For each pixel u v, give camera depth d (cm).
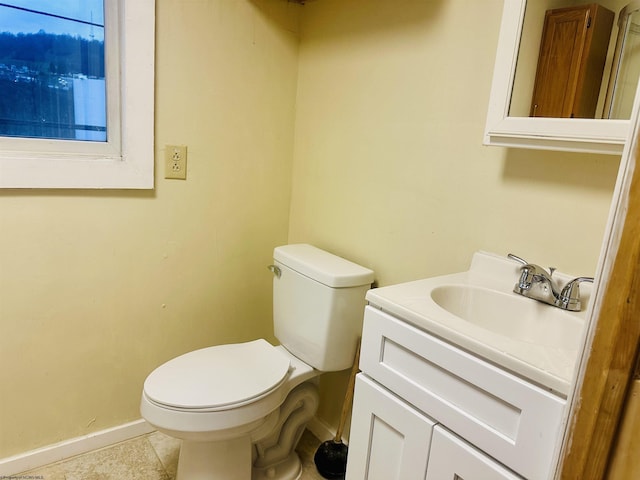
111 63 140
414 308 89
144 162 147
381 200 146
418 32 129
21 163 127
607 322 50
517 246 111
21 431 143
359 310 142
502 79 102
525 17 98
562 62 96
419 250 135
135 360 161
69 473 147
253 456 151
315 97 170
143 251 155
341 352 143
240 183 173
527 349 74
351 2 150
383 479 98
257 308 189
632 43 88
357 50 150
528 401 69
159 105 148
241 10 159
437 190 128
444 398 83
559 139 94
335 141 162
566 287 97
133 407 165
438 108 126
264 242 185
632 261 47
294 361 150
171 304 165
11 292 133
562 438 56
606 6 90
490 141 106
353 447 105
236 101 165
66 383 149
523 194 109
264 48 168
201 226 166
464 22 117
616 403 50
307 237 180
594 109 92
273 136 178
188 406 116
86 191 140
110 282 150
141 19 138
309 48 171
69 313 144
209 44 154
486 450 76
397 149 139
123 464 153
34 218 133
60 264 140
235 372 133
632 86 87
